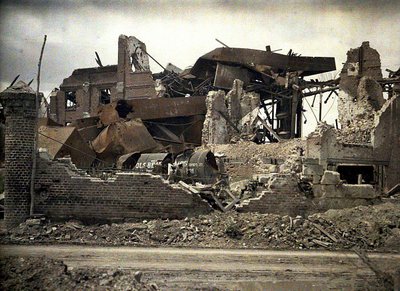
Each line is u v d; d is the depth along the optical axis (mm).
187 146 40938
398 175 28422
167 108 41969
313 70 45906
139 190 20453
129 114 41031
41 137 30828
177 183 22531
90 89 54312
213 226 19516
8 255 15336
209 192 21375
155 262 15906
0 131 27484
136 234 18938
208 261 16297
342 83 35438
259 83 46875
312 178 22078
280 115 43656
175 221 19922
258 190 23422
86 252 16750
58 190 20172
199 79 49656
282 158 31766
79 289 12445
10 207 19781
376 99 33156
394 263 16844
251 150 34062
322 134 27828
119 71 52062
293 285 14680
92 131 39438
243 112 40375
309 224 19891
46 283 12820
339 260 17125
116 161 36844
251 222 19703
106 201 20312
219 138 38906
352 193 22234
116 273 13805
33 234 18531
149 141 38062
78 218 20172
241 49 44719
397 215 20734
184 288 13773
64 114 54812
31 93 20094
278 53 45188
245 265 16125
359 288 14672
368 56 35188
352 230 19766
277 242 18812
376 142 28500
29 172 19984
